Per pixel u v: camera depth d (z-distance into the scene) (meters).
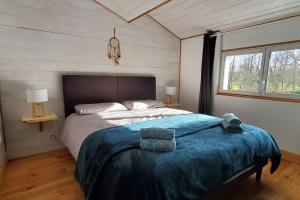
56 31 2.75
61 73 2.87
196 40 3.93
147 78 3.74
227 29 3.37
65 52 2.86
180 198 1.20
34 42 2.61
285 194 1.91
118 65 3.42
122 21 3.37
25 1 2.49
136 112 2.92
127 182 1.14
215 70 3.64
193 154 1.39
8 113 2.53
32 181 2.08
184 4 2.95
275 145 2.07
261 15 2.77
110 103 3.09
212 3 2.74
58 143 2.96
